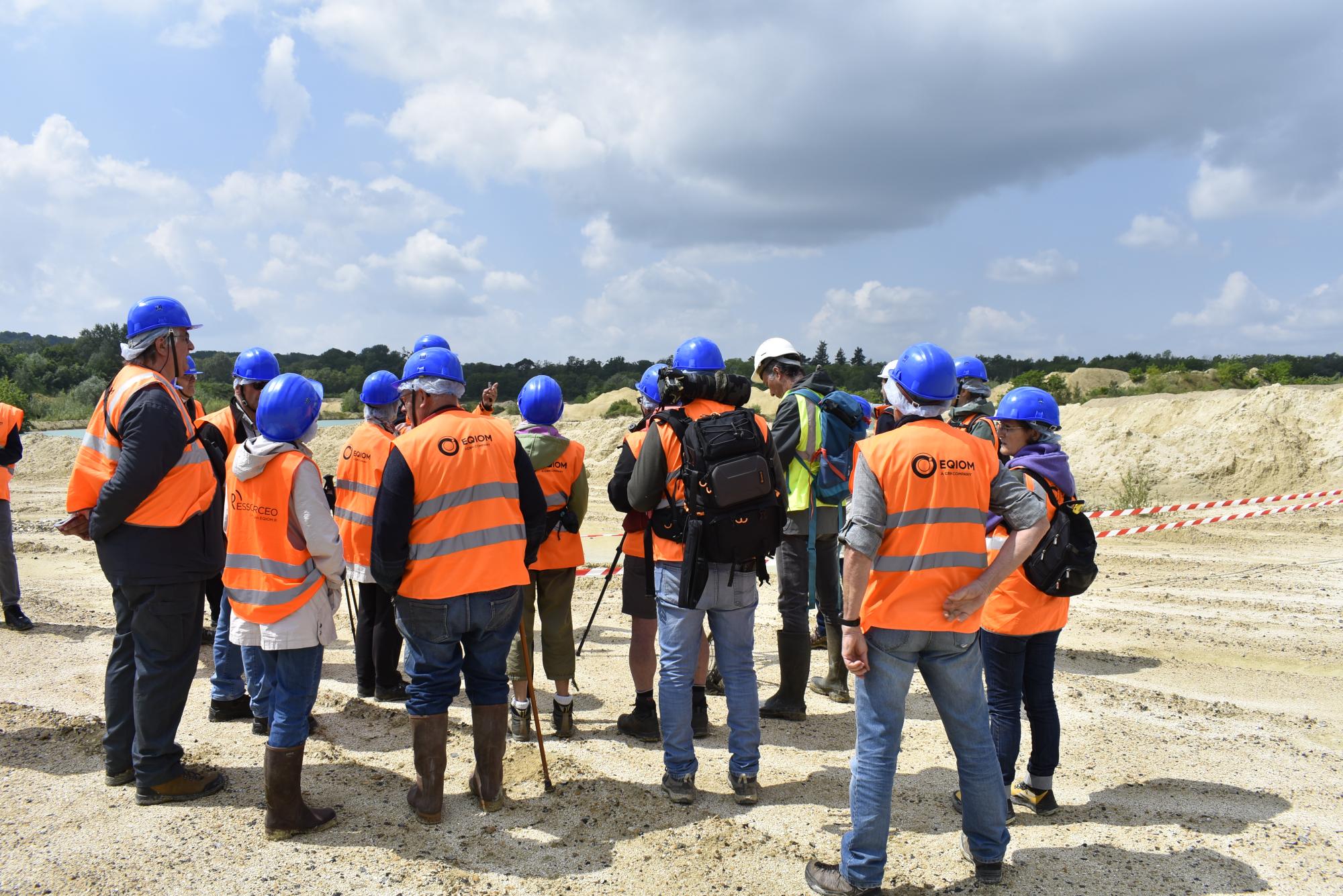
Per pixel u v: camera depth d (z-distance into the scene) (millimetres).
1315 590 9211
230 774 4465
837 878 3324
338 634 7707
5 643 6953
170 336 4102
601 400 40781
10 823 3865
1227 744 5004
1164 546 11969
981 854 3393
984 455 3307
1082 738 5078
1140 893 3377
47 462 23062
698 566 3975
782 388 5590
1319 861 3631
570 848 3709
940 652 3250
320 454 22547
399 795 4230
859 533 3174
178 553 3957
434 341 5828
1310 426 17734
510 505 3916
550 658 4996
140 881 3387
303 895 3303
